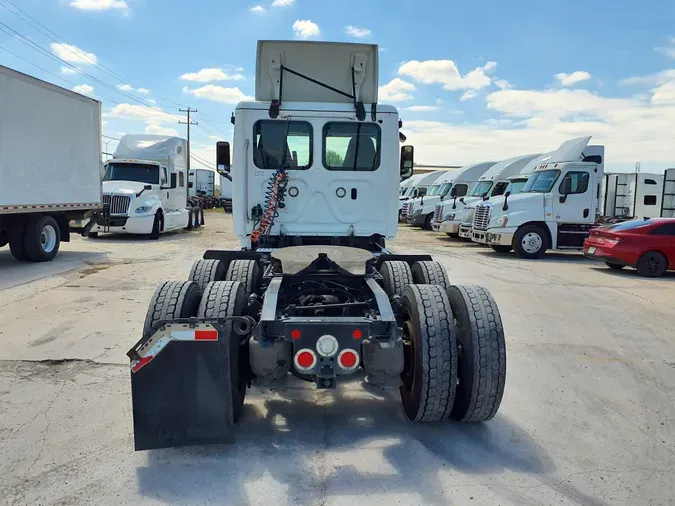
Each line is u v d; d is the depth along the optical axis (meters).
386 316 3.61
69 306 7.62
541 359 5.68
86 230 14.52
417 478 3.26
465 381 3.70
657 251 11.56
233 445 3.63
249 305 4.17
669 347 6.22
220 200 52.56
